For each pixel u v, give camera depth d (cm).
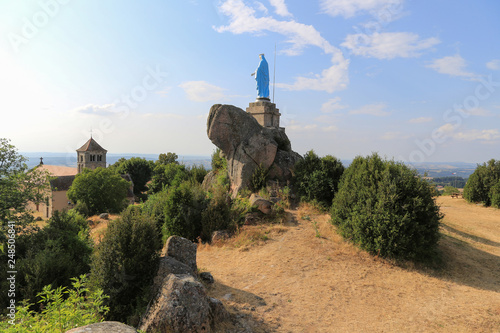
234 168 2128
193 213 1559
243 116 2144
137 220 866
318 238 1405
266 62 2652
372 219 1213
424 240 1152
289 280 1034
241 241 1391
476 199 2616
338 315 831
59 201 5212
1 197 1423
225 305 843
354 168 1669
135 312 753
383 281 1041
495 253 1386
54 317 518
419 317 828
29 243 1257
